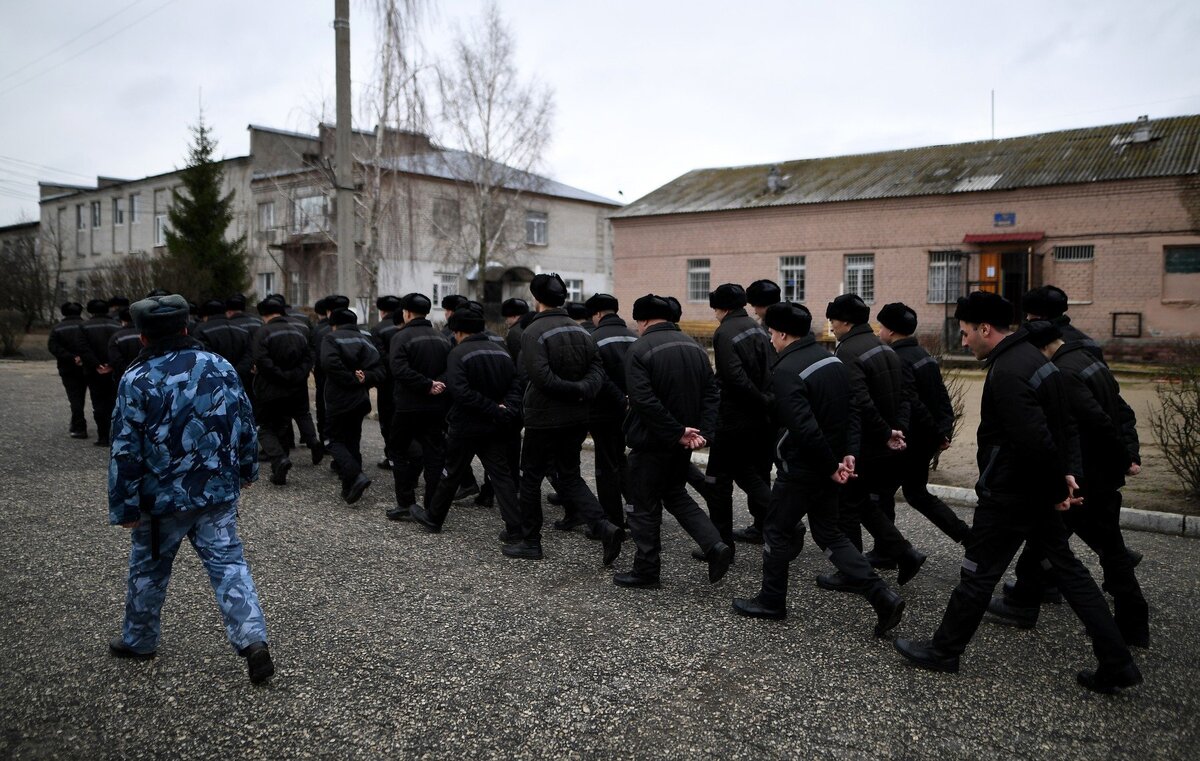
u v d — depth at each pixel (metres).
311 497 7.17
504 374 5.70
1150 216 20.86
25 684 3.56
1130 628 4.04
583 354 5.35
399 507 6.44
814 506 4.25
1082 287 21.94
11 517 6.25
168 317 3.46
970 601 3.69
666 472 4.81
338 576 5.05
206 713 3.32
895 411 4.76
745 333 5.38
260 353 7.46
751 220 27.31
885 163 27.47
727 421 5.40
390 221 21.95
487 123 26.22
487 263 31.39
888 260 24.83
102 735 3.15
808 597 4.82
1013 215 22.75
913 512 6.96
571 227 36.53
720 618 4.44
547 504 7.25
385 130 20.48
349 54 11.23
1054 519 3.62
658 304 4.84
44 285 25.84
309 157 22.53
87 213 40.50
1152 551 5.73
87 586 4.77
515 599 4.69
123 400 3.37
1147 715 3.39
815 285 26.20
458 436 5.68
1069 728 3.28
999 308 3.67
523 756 3.04
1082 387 4.00
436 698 3.47
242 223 33.19
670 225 29.00
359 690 3.53
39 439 9.80
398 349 6.25
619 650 3.99
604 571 5.27
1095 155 22.94
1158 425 7.32
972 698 3.53
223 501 3.53
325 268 29.86
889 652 4.01
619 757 3.04
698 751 3.08
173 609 4.42
